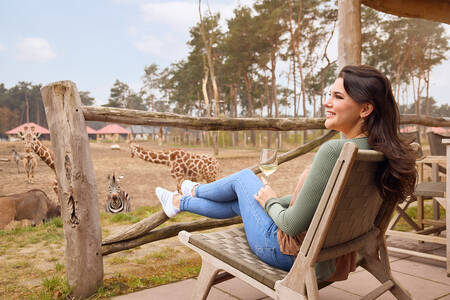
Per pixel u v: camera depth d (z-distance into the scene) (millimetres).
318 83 50406
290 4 33406
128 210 5992
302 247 1286
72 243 2266
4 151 30594
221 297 2250
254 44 36750
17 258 3316
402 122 3977
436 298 2244
